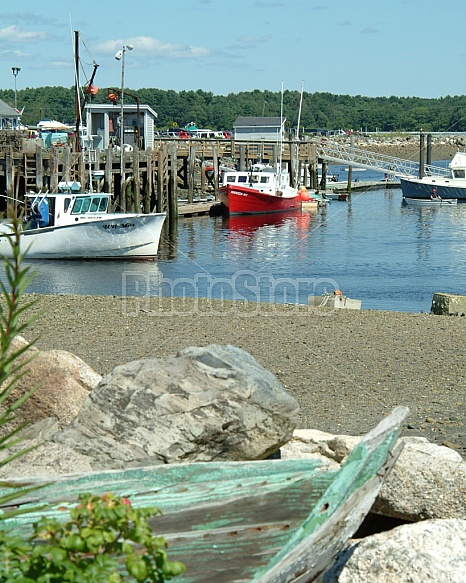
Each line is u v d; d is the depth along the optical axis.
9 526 5.71
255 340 20.23
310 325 22.06
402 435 13.04
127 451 7.99
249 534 5.87
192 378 8.28
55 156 52.75
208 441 8.10
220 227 58.12
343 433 13.27
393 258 43.19
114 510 4.41
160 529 5.88
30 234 39.38
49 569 4.26
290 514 6.11
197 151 75.56
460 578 6.16
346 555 6.57
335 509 5.55
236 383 8.20
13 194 54.75
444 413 14.31
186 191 77.44
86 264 39.84
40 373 9.85
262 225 59.56
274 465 6.62
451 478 7.73
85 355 18.81
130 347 19.56
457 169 79.69
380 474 5.94
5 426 9.51
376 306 30.44
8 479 6.22
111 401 8.27
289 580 5.20
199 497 6.19
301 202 69.75
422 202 76.50
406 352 19.00
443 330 21.42
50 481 6.25
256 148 80.44
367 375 17.00
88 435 8.13
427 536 6.43
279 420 8.27
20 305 24.33
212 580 5.52
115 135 74.06
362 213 68.88
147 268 39.25
